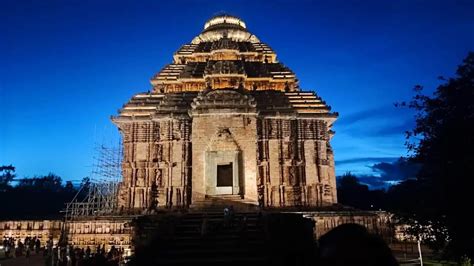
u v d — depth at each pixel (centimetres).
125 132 4188
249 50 5247
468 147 1430
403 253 3344
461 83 1477
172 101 4347
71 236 3434
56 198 9350
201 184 3809
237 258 2166
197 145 3919
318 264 286
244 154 3881
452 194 1433
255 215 2889
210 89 4256
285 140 4131
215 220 2900
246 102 4000
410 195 1627
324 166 4097
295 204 3969
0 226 4144
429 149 1552
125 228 3434
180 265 2108
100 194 4684
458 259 1552
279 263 1911
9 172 11044
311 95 4444
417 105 1587
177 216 2834
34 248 3944
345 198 8438
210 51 5181
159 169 4066
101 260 1445
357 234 290
